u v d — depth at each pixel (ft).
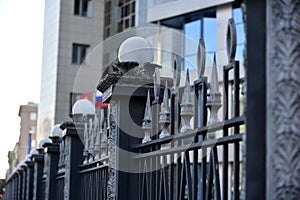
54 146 20.77
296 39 4.92
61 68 84.02
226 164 6.76
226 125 6.70
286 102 4.84
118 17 82.53
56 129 20.93
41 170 24.91
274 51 4.93
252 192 4.91
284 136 4.81
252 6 5.10
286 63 4.88
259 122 4.96
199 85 8.04
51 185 20.63
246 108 5.06
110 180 10.80
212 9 56.44
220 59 52.65
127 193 10.46
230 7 54.13
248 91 5.05
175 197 8.55
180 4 60.80
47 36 88.02
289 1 4.97
